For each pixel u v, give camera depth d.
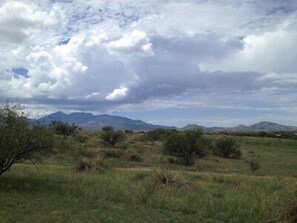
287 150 81.44
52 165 31.94
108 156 47.12
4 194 16.08
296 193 13.55
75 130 73.75
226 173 37.50
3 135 18.36
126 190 18.42
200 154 47.31
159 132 82.06
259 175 36.59
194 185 22.09
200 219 14.30
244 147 86.56
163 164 44.44
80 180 21.34
